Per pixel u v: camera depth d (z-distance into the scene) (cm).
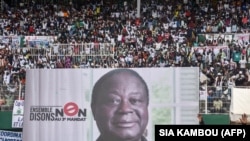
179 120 1478
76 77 1523
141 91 1500
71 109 1515
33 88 1533
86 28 2742
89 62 2053
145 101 1497
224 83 1856
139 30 2634
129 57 2211
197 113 1473
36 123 1521
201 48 2227
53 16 2908
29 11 2956
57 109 1520
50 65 2088
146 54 2264
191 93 1481
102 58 2059
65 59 2081
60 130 1513
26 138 1520
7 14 2922
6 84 1702
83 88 1518
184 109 1479
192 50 2220
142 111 1493
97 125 1503
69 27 2753
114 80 1510
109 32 2664
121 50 2339
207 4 2903
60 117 1516
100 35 2627
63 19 2873
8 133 1595
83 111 1511
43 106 1524
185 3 2933
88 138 1502
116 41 2516
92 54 2064
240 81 1847
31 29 2767
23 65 2161
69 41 2569
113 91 1505
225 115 1544
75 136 1507
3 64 2167
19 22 2838
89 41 2572
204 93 1598
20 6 3009
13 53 2236
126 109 1495
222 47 2202
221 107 1578
